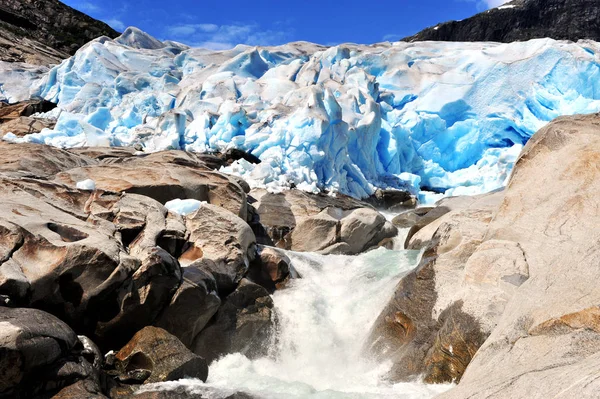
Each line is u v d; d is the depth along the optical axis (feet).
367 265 32.86
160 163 41.68
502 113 61.21
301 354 26.99
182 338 24.71
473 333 21.02
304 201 43.88
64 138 51.26
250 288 27.89
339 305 29.68
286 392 21.35
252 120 54.65
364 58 66.95
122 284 23.56
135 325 23.84
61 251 22.62
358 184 53.98
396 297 26.48
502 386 13.83
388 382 22.91
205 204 30.81
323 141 50.70
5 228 22.74
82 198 29.58
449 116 62.95
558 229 24.04
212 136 52.65
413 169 62.54
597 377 11.36
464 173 62.44
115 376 20.95
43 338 18.22
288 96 57.77
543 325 16.81
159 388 20.40
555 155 28.40
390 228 41.78
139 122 59.93
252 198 43.45
